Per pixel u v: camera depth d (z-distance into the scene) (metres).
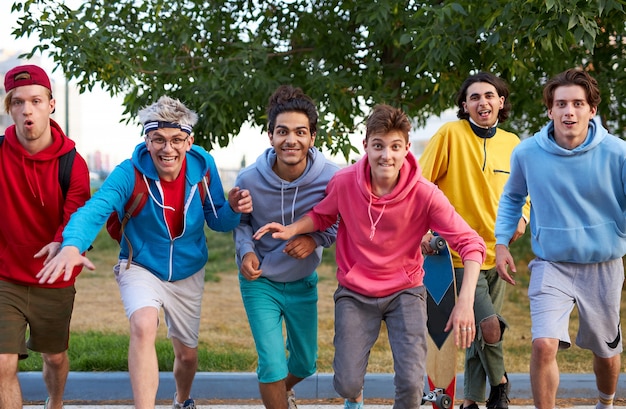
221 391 5.48
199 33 7.25
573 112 4.05
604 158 4.07
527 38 6.23
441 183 4.83
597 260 4.16
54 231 4.12
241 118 7.04
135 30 7.12
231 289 10.27
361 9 6.88
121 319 8.10
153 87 6.74
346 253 4.12
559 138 4.18
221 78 6.63
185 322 4.37
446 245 4.29
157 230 4.16
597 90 4.11
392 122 3.80
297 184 4.21
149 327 3.86
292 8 7.47
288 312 4.37
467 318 3.76
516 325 7.98
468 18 6.24
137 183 4.07
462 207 4.76
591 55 7.48
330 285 10.42
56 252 3.86
